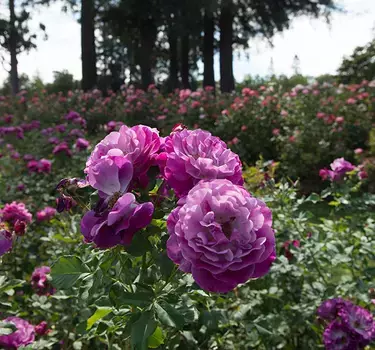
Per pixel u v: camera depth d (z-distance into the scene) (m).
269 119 10.59
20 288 3.47
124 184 1.34
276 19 19.72
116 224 1.30
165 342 1.94
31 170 5.85
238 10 19.56
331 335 2.46
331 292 2.84
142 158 1.40
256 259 1.21
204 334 2.39
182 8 18.67
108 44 31.67
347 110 10.32
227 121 10.77
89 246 1.69
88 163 1.45
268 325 2.42
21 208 2.91
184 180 1.40
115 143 1.44
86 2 20.20
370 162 6.68
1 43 27.95
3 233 1.96
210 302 2.47
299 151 9.54
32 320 3.12
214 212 1.23
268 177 4.34
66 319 2.87
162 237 1.47
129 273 1.60
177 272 1.63
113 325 1.78
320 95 11.12
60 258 1.62
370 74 24.38
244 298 2.78
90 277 1.60
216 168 1.37
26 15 27.03
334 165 3.75
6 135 8.82
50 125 13.12
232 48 21.36
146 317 1.43
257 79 22.70
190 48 27.02
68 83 28.83
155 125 12.78
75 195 1.47
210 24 21.12
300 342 2.95
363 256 3.24
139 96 14.00
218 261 1.20
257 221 1.24
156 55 27.39
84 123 9.26
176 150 1.40
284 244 3.22
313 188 9.03
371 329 2.45
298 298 3.03
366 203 3.70
